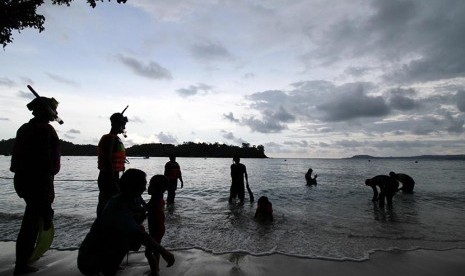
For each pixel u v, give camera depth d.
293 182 21.36
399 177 15.50
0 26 5.55
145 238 3.07
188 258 4.42
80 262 3.10
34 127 3.69
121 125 4.54
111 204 3.16
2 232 5.73
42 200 3.67
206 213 8.52
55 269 3.79
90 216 7.57
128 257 4.34
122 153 4.59
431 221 7.91
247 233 6.18
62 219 7.16
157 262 3.79
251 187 17.53
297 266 4.20
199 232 6.19
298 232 6.36
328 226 7.05
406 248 5.23
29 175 3.61
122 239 3.16
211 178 24.86
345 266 4.26
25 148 3.63
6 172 28.25
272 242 5.48
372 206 10.54
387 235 6.22
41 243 3.77
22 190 3.62
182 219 7.56
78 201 10.65
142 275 3.66
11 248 4.71
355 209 9.84
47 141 3.70
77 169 36.69
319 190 15.87
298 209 9.66
